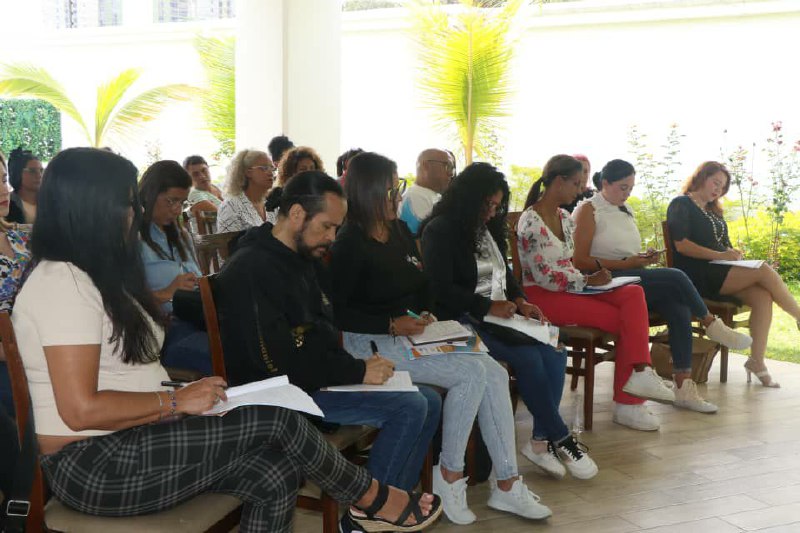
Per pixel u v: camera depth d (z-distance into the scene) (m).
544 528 2.71
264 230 2.17
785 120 9.05
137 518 1.69
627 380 3.68
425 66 7.84
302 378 2.15
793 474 3.23
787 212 7.48
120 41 12.23
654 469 3.27
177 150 12.18
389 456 2.28
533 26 10.04
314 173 2.18
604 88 9.94
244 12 7.09
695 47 9.44
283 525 1.78
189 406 1.68
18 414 1.65
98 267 1.60
